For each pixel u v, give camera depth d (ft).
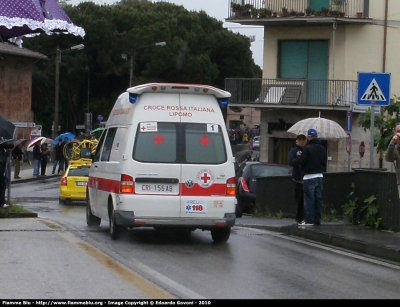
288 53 119.65
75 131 215.92
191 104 39.99
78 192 81.41
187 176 38.81
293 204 60.39
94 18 207.00
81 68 202.08
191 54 210.38
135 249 37.29
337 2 114.93
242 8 119.96
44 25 41.01
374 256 37.19
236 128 319.88
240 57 223.30
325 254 37.45
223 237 40.63
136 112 39.34
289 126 120.06
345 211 49.19
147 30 204.44
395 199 43.60
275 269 32.12
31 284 26.91
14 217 54.44
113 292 25.91
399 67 114.01
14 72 175.63
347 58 114.93
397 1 113.70
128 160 38.50
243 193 72.59
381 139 54.03
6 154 55.57
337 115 115.55
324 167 46.70
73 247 36.47
